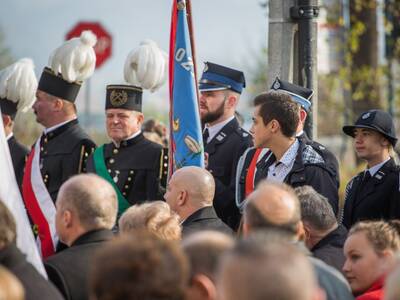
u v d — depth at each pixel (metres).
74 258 9.31
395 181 13.13
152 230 9.70
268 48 14.12
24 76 14.82
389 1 27.27
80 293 9.23
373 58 28.88
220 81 14.41
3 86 14.87
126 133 14.05
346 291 8.70
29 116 26.58
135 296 6.50
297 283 6.05
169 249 6.70
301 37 13.82
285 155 12.66
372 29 28.77
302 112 13.27
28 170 14.35
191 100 13.36
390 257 9.23
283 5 13.95
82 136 14.62
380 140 13.27
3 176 10.11
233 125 14.45
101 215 9.46
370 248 9.25
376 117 13.27
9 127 15.03
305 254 8.67
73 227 9.45
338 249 10.23
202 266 7.33
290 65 14.03
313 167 12.53
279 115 12.56
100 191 9.50
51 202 13.99
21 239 9.98
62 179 14.43
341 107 29.94
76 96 14.75
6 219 8.19
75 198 9.43
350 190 13.48
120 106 14.02
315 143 12.88
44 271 9.38
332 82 30.00
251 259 6.10
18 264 8.18
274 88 13.40
